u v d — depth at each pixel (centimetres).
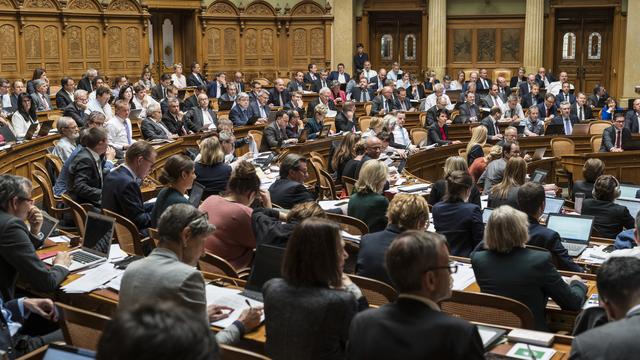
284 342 342
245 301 425
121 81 1600
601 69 2327
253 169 579
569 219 652
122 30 1944
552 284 443
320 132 1359
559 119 1588
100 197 756
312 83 1984
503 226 451
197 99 1438
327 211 759
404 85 2023
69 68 1848
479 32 2353
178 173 595
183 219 387
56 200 812
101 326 347
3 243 471
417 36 2383
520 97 1917
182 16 2109
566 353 360
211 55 2131
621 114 1455
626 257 313
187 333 158
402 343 275
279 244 468
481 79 2011
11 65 1736
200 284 374
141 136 1283
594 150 1469
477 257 461
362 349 281
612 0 2252
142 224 655
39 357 293
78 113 1234
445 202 615
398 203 490
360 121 1555
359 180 670
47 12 1784
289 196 720
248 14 2172
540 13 2253
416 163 1294
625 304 303
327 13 2228
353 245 606
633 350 282
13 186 483
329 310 336
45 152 1159
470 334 272
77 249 552
